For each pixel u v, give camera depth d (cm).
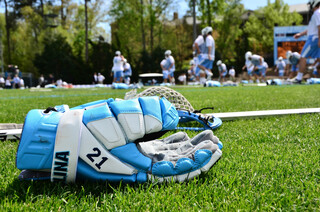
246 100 643
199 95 832
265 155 210
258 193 145
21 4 4103
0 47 3872
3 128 316
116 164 148
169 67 2217
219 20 4488
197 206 131
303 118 356
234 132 296
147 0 3919
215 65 3706
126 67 2284
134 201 137
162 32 4184
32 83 3409
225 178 162
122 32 3912
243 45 3994
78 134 140
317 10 1448
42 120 143
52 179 146
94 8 4356
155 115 146
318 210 127
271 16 4612
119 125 146
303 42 3625
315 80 1584
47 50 3444
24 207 127
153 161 161
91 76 3406
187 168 156
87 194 145
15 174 174
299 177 165
